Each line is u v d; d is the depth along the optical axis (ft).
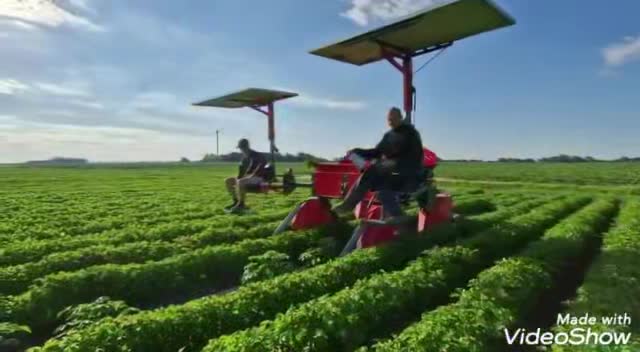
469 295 19.85
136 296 25.55
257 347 15.15
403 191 29.30
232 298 19.70
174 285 26.96
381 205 30.66
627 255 27.61
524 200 74.59
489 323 17.71
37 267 26.81
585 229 37.88
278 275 25.91
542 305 24.22
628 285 22.17
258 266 26.91
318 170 36.24
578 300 20.86
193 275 28.17
